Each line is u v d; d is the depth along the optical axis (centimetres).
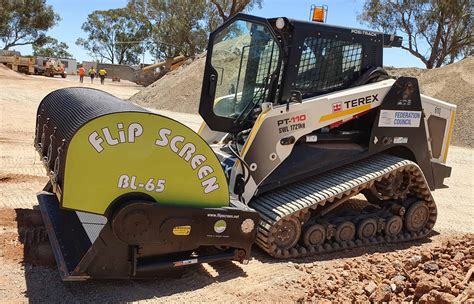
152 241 396
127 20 7938
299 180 546
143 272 419
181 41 4947
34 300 381
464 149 1597
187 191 412
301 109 524
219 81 536
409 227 598
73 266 394
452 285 391
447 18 3428
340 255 531
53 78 4284
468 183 999
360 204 682
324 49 550
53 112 493
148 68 4581
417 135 605
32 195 645
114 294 402
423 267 440
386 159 586
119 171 384
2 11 5812
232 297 415
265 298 417
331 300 412
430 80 2220
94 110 405
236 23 528
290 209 496
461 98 1941
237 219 430
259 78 548
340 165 561
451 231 652
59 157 384
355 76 580
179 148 402
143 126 388
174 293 413
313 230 521
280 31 530
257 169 513
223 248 450
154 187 398
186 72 2572
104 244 384
